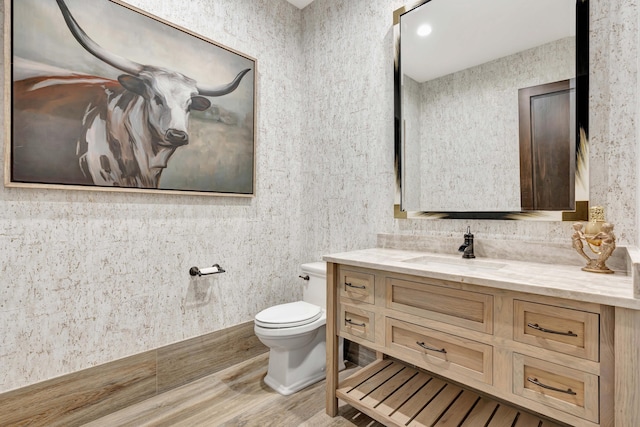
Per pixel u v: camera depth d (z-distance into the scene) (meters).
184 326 2.09
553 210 1.54
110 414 1.77
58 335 1.63
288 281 2.69
